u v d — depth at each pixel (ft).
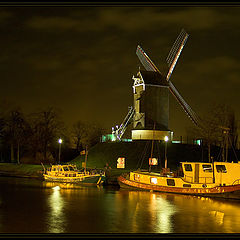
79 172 213.87
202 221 115.75
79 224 110.83
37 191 177.17
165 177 174.09
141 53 301.63
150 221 115.14
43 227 107.24
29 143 355.36
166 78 283.18
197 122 267.80
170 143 272.31
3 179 241.55
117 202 146.00
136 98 281.95
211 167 171.32
